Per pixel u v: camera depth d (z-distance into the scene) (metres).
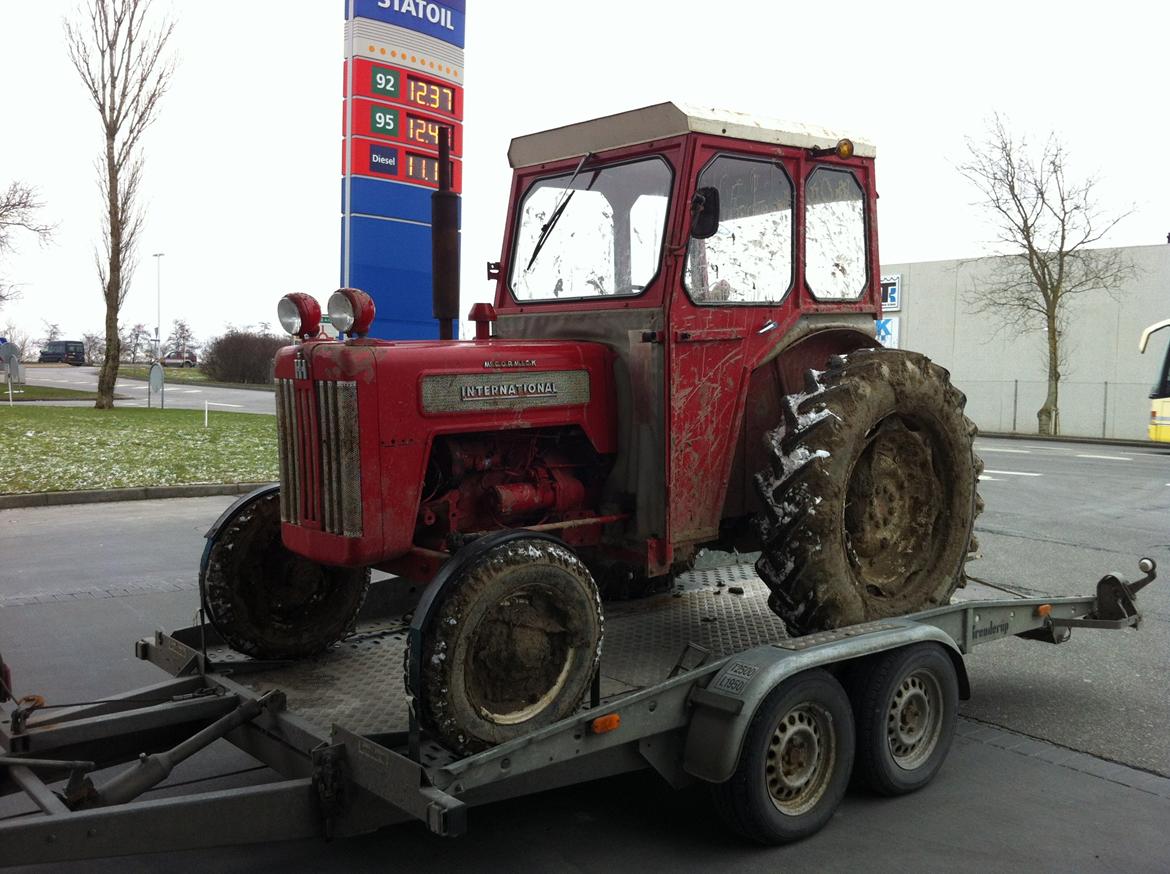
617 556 4.08
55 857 2.61
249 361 43.94
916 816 3.78
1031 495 12.41
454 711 2.95
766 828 3.44
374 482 3.33
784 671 3.40
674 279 3.84
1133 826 3.69
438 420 3.48
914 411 4.33
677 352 3.85
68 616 6.51
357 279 8.85
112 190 24.64
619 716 3.22
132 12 24.19
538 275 4.57
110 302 25.00
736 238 4.13
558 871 3.36
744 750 3.37
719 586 5.43
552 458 3.96
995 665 5.73
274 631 4.14
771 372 4.51
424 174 9.23
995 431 25.89
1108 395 24.62
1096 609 5.10
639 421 3.88
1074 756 4.38
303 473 3.54
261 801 2.88
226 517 4.06
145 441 16.53
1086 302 24.81
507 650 3.12
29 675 5.30
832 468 3.90
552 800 3.96
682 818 3.79
